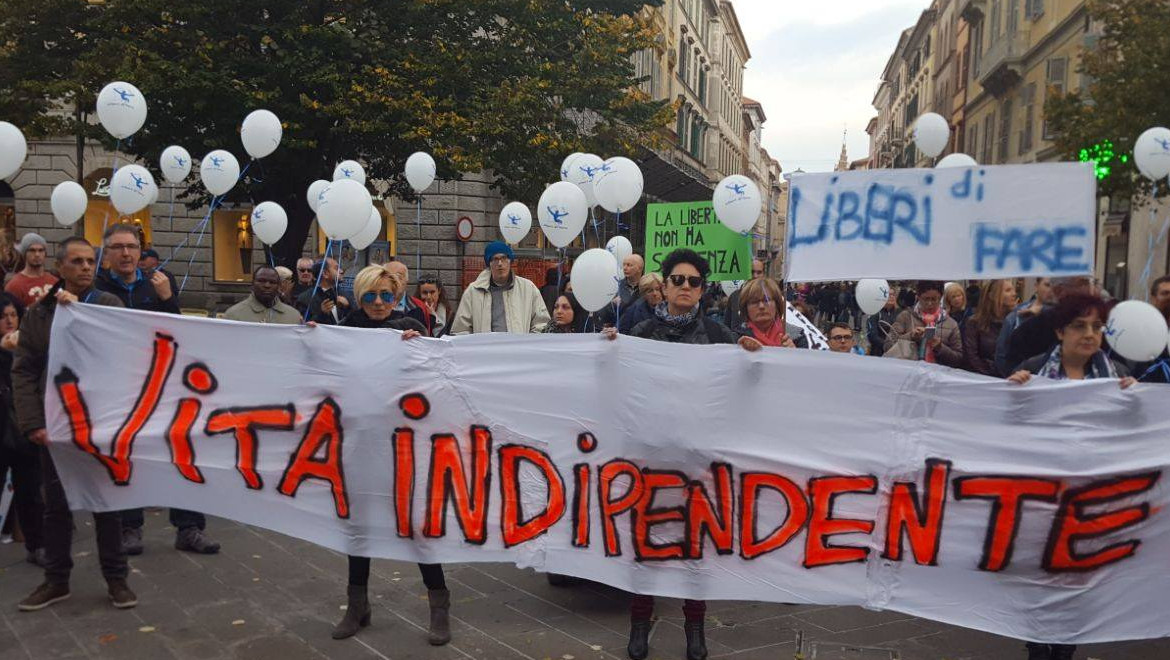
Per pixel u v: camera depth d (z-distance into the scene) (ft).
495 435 12.96
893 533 11.91
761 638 12.90
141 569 15.34
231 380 13.56
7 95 44.55
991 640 12.93
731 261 22.76
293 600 14.06
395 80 42.09
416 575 15.55
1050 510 11.46
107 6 43.11
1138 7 39.96
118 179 22.50
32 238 19.92
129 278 15.71
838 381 12.00
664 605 14.28
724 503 12.29
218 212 69.21
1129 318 11.62
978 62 102.58
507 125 43.50
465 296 20.93
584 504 12.73
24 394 13.32
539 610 13.92
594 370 12.71
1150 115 38.55
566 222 18.61
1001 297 18.29
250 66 41.75
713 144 173.47
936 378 11.74
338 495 13.23
